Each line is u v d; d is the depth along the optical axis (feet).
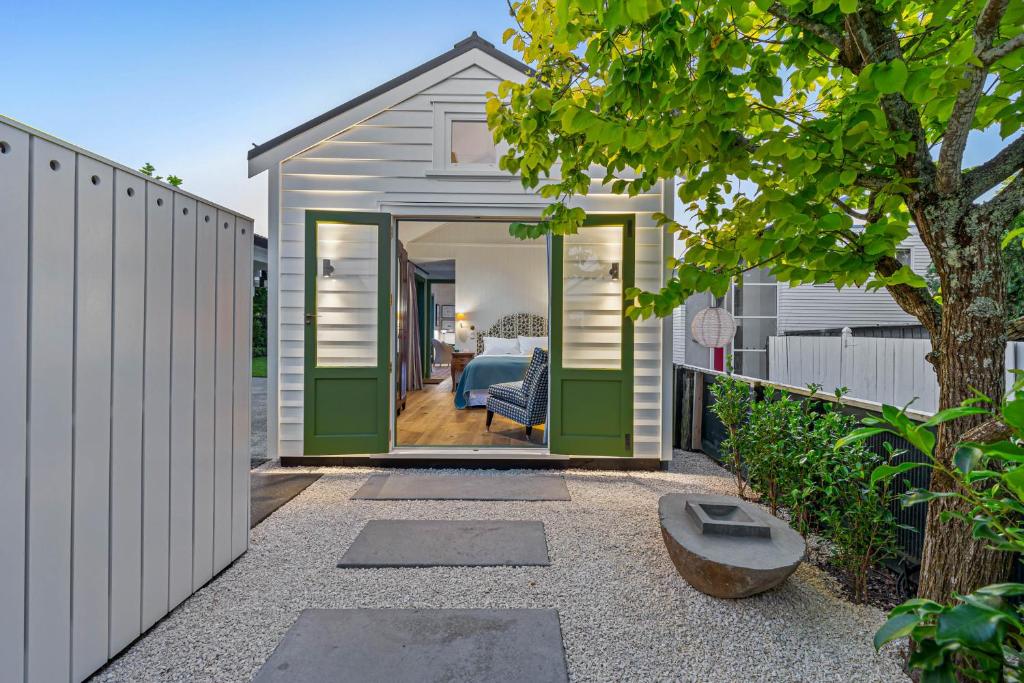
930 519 4.71
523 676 5.13
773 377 21.70
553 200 13.37
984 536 2.41
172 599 6.37
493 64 13.43
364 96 13.34
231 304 7.69
